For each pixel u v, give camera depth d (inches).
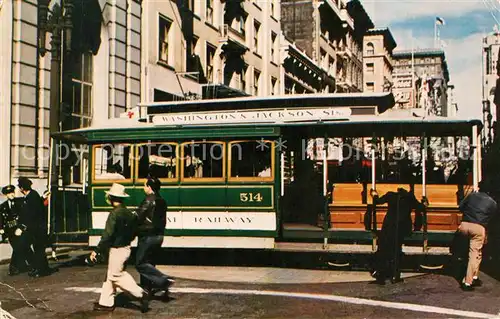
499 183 496.7
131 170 499.5
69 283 409.4
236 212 475.5
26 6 641.0
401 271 463.5
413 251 440.5
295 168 516.7
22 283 410.3
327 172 495.5
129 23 862.5
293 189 510.0
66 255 561.0
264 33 1472.7
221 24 1216.8
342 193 469.1
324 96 496.7
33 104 650.2
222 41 1199.6
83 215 544.4
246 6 1355.8
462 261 445.4
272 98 503.8
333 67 2098.9
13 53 626.2
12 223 443.5
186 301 348.2
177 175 489.4
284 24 1895.9
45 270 445.4
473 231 380.8
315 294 368.8
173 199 488.7
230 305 336.8
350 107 496.7
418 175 483.8
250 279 430.0
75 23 751.1
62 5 700.0
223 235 477.4
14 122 625.3
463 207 390.3
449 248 423.5
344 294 369.4
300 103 509.0
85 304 342.0
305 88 1798.7
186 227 484.4
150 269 346.3
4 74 613.9
